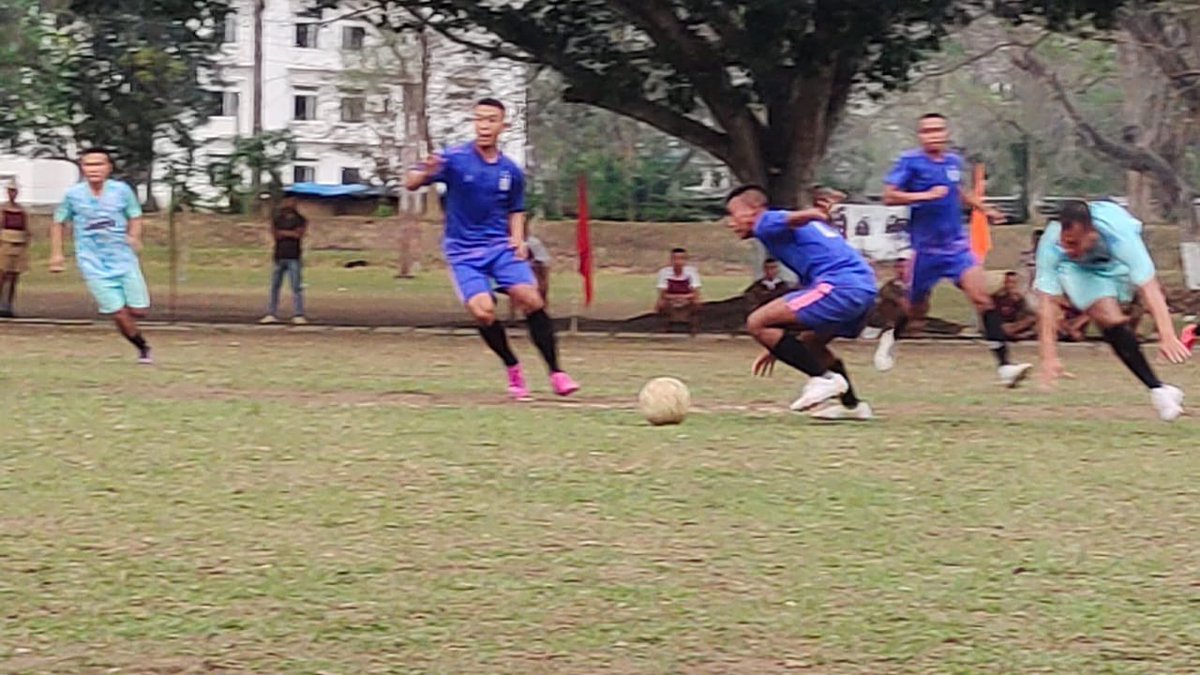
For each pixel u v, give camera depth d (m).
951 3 26.92
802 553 8.55
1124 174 54.44
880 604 7.57
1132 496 10.19
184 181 36.25
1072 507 9.81
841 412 13.89
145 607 7.46
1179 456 11.84
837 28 26.67
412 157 56.16
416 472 10.79
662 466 11.09
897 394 16.77
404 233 52.19
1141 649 6.92
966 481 10.66
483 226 14.97
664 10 28.12
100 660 6.72
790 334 13.58
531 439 12.28
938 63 44.72
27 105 33.66
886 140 70.94
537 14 29.27
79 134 34.00
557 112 56.06
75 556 8.38
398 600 7.60
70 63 33.38
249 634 7.07
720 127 30.98
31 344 23.17
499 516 9.41
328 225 58.97
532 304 15.16
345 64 65.69
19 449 11.62
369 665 6.67
